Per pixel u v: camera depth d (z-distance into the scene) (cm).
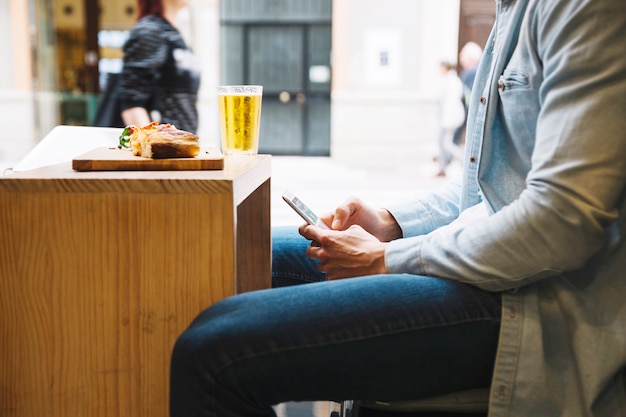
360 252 98
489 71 105
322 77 620
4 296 87
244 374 79
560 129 82
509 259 83
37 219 85
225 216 85
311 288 88
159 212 85
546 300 88
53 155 115
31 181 84
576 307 87
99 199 85
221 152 118
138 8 250
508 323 84
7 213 85
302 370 81
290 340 80
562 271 83
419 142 636
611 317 86
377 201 436
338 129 631
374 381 84
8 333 88
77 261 86
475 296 86
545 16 86
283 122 629
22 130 630
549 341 87
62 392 89
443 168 576
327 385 83
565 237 80
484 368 87
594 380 84
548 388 84
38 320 87
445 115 567
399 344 83
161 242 86
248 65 608
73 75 589
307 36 611
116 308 87
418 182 549
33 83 611
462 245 87
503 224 84
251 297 86
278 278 133
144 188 84
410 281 89
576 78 82
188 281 86
